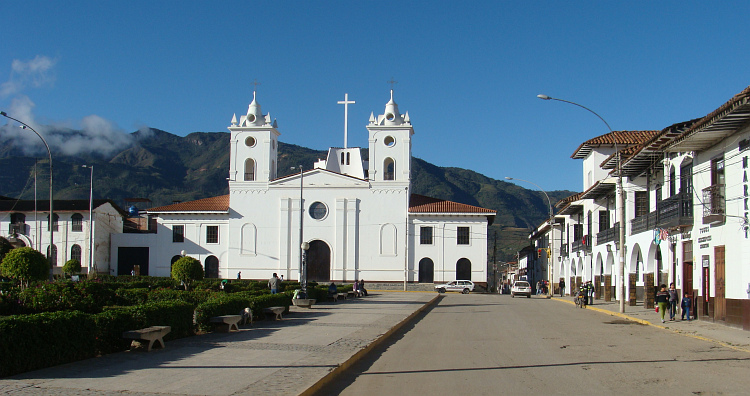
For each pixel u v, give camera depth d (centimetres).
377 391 980
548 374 1134
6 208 6134
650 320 2386
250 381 973
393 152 6366
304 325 1973
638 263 3350
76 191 18200
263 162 6450
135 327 1338
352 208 6309
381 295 4756
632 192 3394
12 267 2661
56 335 1075
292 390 908
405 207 6266
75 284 1836
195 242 6412
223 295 2233
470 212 6181
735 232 2041
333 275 6231
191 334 1619
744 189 1967
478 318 2573
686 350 1511
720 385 1029
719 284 2183
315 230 6322
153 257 6412
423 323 2300
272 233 6356
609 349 1520
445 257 6188
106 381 943
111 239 6412
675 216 2552
